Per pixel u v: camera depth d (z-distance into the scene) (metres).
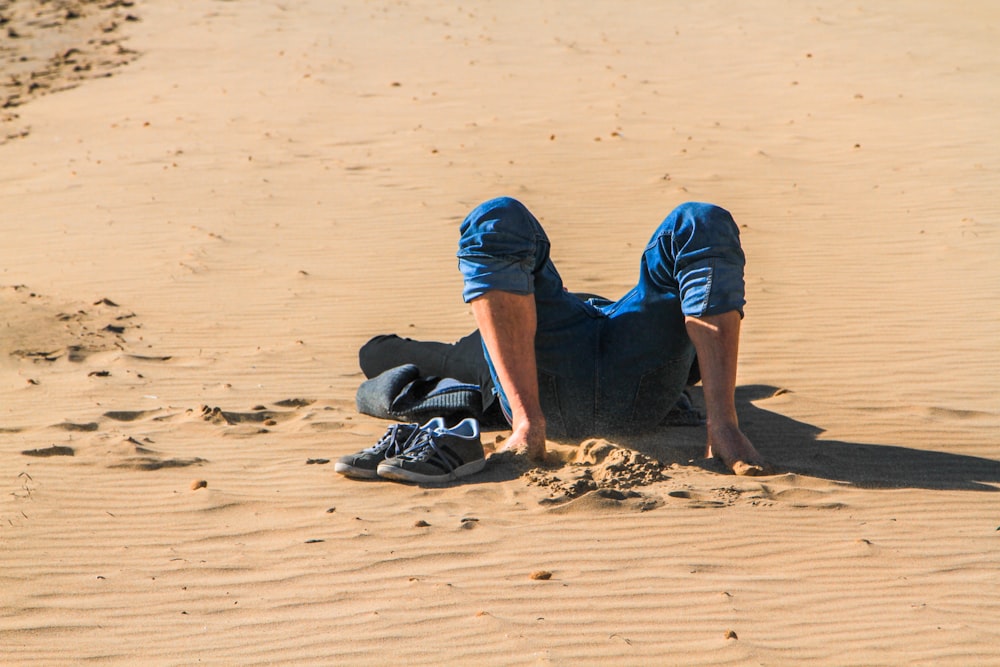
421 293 15.09
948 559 6.82
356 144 24.98
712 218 8.12
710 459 8.49
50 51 38.88
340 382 11.44
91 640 5.98
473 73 32.94
